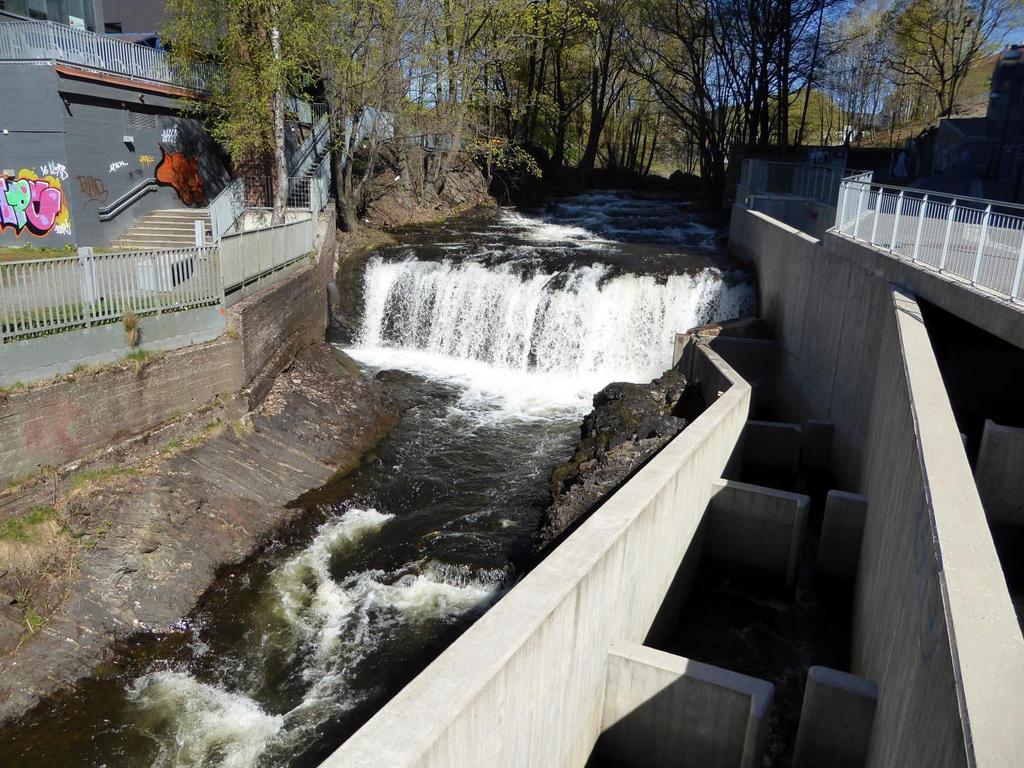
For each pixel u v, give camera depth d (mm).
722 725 7137
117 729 8719
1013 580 10156
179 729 8773
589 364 21359
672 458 9477
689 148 64562
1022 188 21875
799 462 14789
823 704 7086
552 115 45969
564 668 6410
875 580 8500
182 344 13430
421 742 4402
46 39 20375
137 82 22766
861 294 13609
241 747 8586
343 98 24984
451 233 30109
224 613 10664
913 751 4652
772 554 11234
